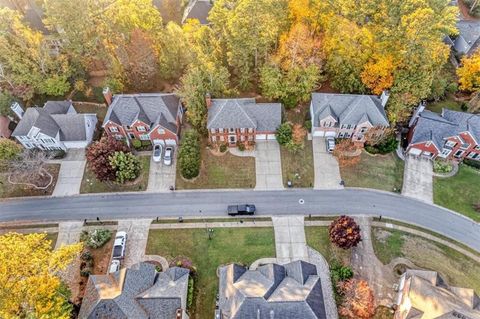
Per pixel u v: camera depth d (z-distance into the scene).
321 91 67.19
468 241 52.81
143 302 41.66
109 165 54.28
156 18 63.44
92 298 41.78
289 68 60.38
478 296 47.03
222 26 63.72
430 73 60.41
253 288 41.72
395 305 46.09
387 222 54.06
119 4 62.53
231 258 50.09
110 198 56.34
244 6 55.12
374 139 60.12
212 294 46.97
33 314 34.91
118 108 59.25
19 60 60.81
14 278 36.84
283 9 62.56
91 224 53.44
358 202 56.12
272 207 55.34
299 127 61.28
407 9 56.28
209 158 60.66
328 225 53.47
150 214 54.50
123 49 62.44
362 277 48.50
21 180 57.09
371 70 59.41
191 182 58.06
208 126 58.47
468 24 78.06
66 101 64.19
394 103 60.25
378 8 59.06
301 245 51.38
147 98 59.75
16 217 54.38
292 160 60.47
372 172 59.25
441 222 54.53
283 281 43.44
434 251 51.44
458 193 57.59
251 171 59.31
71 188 57.44
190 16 76.25
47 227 53.25
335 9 60.41
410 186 58.19
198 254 50.41
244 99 61.25
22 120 58.59
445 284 44.69
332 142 61.41
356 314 43.97
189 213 54.66
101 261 49.62
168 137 60.72
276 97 63.59
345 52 59.44
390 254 50.69
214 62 62.56
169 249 50.81
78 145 61.34
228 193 57.00
